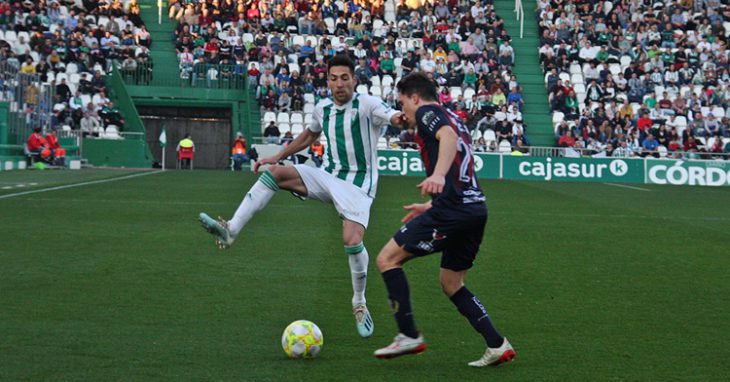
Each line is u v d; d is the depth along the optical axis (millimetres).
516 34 70688
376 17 70312
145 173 49438
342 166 12344
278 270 16469
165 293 13992
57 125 58312
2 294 13555
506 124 59969
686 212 31422
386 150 55750
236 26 67062
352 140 12195
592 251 20297
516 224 25594
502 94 62344
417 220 10109
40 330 11297
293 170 12289
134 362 9891
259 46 65062
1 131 50656
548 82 64812
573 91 63781
